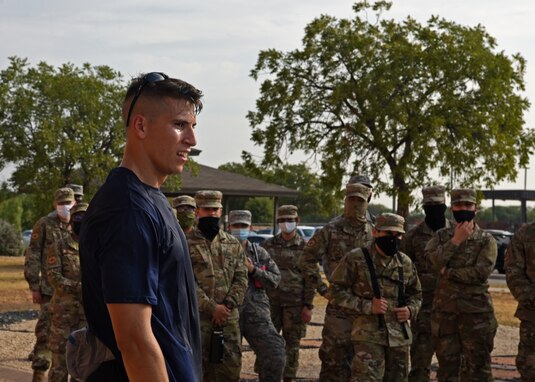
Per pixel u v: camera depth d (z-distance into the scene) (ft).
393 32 110.01
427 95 108.99
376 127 110.63
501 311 62.90
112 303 10.32
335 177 111.34
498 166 109.09
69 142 104.32
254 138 114.83
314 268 32.22
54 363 31.35
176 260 10.90
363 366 27.09
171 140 11.14
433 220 33.06
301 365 39.81
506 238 117.19
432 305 31.01
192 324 11.37
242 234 32.27
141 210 10.61
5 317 57.67
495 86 107.55
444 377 30.32
